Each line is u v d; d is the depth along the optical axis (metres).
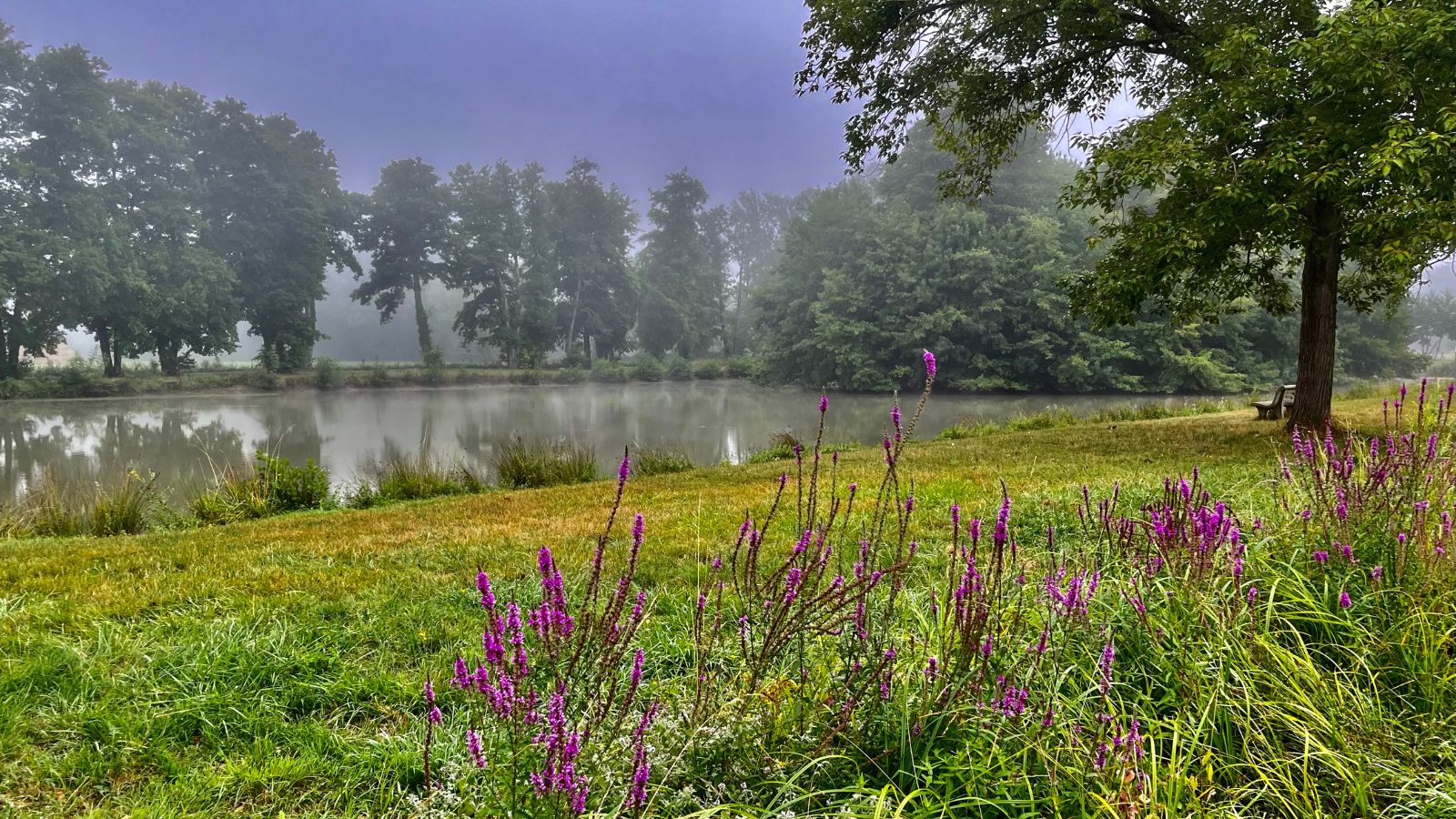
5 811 2.30
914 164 49.62
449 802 1.98
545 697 1.92
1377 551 2.96
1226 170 9.05
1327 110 8.52
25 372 38.53
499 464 13.12
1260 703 2.15
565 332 65.62
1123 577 2.92
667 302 65.12
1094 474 8.12
